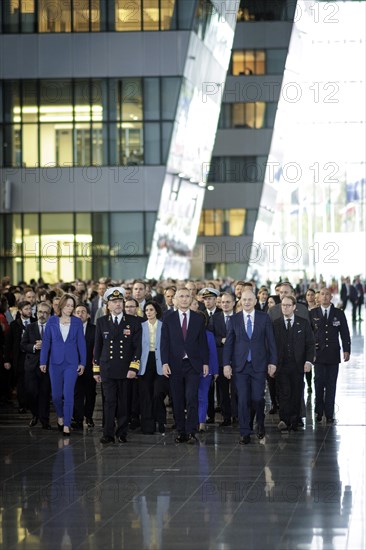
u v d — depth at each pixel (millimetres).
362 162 109625
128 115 49406
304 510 12672
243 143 82625
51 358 19109
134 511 12727
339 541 11227
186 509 12781
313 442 17797
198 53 51188
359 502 13086
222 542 11258
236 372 18062
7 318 24062
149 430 19109
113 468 15570
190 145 53844
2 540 11477
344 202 110250
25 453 17031
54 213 50094
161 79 49094
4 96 49656
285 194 110438
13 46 49438
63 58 49312
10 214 50281
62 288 28422
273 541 11258
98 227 50125
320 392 20344
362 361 34125
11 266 50438
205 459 16250
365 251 110500
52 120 49625
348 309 79375
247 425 17828
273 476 14797
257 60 81812
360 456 16359
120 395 18188
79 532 11773
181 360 18016
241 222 83062
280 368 19172
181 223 55469
